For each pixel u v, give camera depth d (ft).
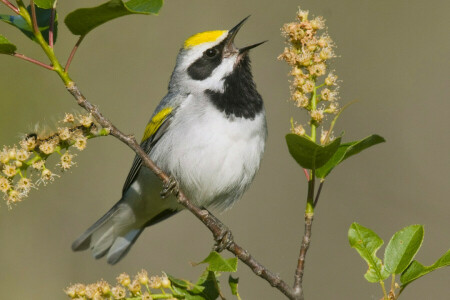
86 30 17.76
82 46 49.39
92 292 18.37
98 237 28.84
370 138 19.61
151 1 16.87
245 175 26.30
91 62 49.16
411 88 47.57
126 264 43.60
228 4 52.16
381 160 45.14
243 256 19.30
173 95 26.96
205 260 16.94
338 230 42.96
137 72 49.73
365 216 43.06
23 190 18.29
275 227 44.88
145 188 27.40
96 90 48.65
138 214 28.73
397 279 37.35
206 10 51.70
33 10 17.46
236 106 25.89
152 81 49.24
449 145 45.09
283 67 49.32
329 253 42.83
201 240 45.32
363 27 50.34
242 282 42.09
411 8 50.78
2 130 43.39
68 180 44.98
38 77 45.96
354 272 42.16
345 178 44.37
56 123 19.16
